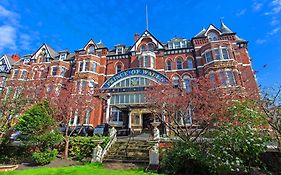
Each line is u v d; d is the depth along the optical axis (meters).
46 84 27.30
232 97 15.16
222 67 28.02
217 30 33.28
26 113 17.14
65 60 38.31
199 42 33.16
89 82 32.00
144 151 15.05
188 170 11.38
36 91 22.89
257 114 11.35
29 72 38.25
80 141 17.23
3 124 18.58
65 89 25.53
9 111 19.12
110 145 16.36
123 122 27.16
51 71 35.81
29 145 16.91
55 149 16.30
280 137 11.40
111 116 28.09
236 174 10.56
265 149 10.78
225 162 10.06
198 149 11.57
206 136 12.17
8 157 16.78
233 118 11.30
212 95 15.40
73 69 36.19
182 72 32.16
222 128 11.31
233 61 28.06
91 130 24.33
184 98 16.53
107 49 37.00
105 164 13.37
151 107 18.27
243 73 28.59
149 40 35.91
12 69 38.88
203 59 30.86
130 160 13.70
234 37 32.00
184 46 35.03
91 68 33.53
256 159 10.86
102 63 35.34
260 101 12.37
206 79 19.02
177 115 17.52
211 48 29.91
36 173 10.98
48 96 21.70
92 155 14.49
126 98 27.27
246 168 10.58
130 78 28.58
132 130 24.78
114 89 27.80
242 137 10.46
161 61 33.19
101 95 25.31
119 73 29.08
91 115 28.17
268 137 11.01
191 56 33.09
